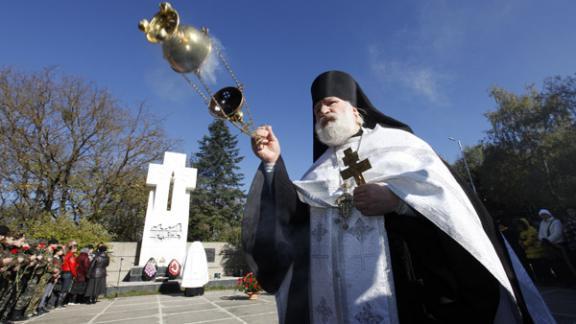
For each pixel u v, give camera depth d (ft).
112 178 64.03
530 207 55.16
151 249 49.70
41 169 57.21
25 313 26.45
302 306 5.43
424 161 5.13
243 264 58.23
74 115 60.23
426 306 4.86
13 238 24.99
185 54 3.99
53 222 46.98
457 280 4.43
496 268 3.94
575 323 16.81
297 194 5.82
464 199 4.66
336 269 5.10
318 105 6.42
